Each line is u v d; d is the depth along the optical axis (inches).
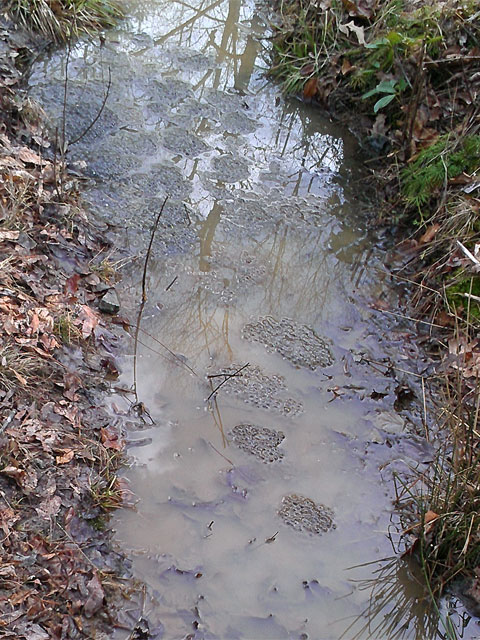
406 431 99.6
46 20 141.6
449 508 87.8
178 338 105.2
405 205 121.3
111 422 95.3
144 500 90.4
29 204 109.6
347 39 138.5
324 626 84.2
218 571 86.4
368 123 134.0
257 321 108.7
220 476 93.4
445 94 126.3
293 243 119.5
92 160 124.6
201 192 124.0
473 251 109.1
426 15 130.3
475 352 103.3
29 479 86.0
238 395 100.9
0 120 120.6
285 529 90.2
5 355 92.7
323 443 97.8
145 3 158.2
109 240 114.0
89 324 101.9
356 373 104.7
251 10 159.5
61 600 80.6
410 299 112.9
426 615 86.0
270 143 134.7
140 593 83.8
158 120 134.2
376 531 91.0
